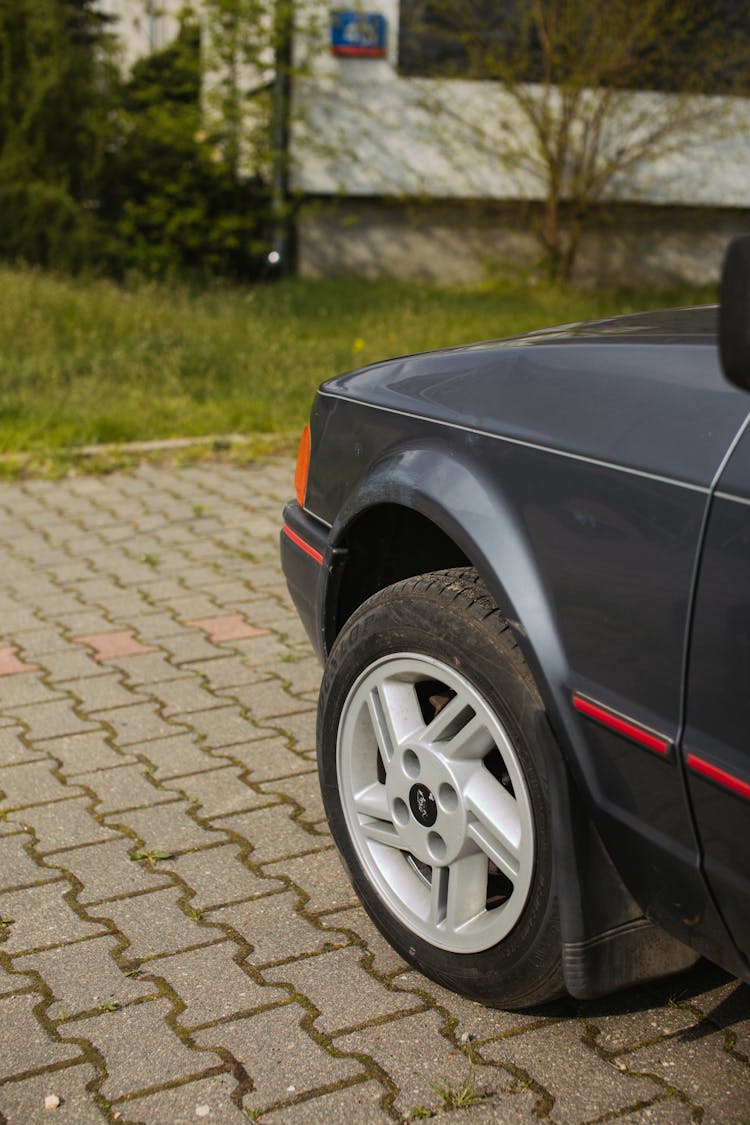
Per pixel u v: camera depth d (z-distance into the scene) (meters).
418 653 2.43
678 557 1.90
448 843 2.40
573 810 2.13
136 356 10.01
